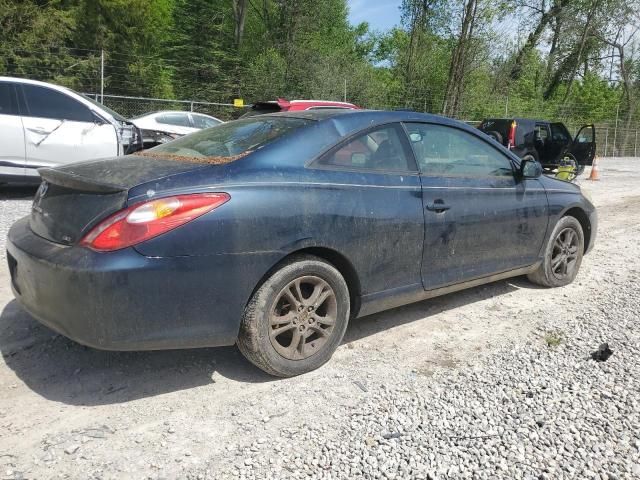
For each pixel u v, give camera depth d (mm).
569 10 34281
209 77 27344
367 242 3393
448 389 3143
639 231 8109
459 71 25172
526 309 4543
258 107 10453
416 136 3883
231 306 2881
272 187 3000
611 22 35531
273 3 31703
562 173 14578
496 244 4289
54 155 8094
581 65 37312
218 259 2789
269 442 2600
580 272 5703
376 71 34469
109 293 2561
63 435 2607
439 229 3809
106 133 8398
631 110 34438
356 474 2369
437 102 27594
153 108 19844
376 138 3629
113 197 2689
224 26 29656
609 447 2570
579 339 3863
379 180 3506
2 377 3131
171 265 2664
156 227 2635
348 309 3408
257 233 2902
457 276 4020
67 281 2611
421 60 29078
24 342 3566
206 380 3191
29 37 21484
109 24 26297
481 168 4266
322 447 2561
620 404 2945
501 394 3066
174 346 2795
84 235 2670
